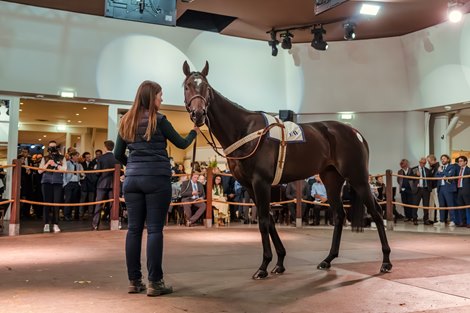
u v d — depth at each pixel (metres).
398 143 12.69
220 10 10.63
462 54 10.62
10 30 9.86
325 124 4.99
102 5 10.16
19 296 3.48
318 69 12.55
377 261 5.23
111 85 10.82
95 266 4.75
